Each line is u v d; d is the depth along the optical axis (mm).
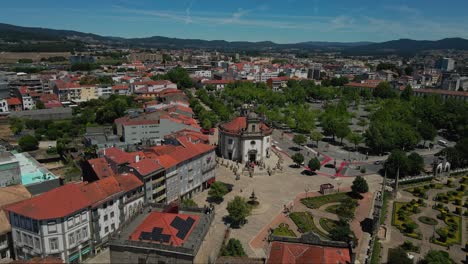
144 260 75750
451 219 126000
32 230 89438
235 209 115188
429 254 95688
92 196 99062
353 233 110062
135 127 197500
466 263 101125
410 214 130625
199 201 138375
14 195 114188
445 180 165875
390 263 97062
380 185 157875
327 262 67250
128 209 110500
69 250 92250
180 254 73188
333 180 163875
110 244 76312
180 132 182875
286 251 72375
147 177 116500
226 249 95938
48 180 131875
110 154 132250
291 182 160375
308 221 122375
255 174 168375
